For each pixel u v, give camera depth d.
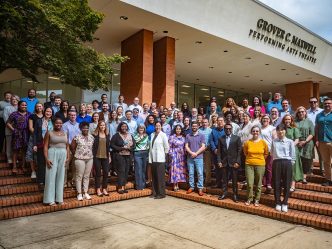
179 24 11.17
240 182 7.79
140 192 7.80
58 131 6.39
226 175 7.04
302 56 17.16
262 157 6.39
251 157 6.43
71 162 7.37
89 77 7.51
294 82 22.75
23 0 5.33
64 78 7.30
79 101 16.20
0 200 5.98
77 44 7.04
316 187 6.67
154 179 7.85
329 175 6.62
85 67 7.29
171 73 12.64
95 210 6.36
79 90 16.25
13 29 5.97
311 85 22.14
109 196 7.20
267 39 14.41
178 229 5.14
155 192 7.84
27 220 5.53
